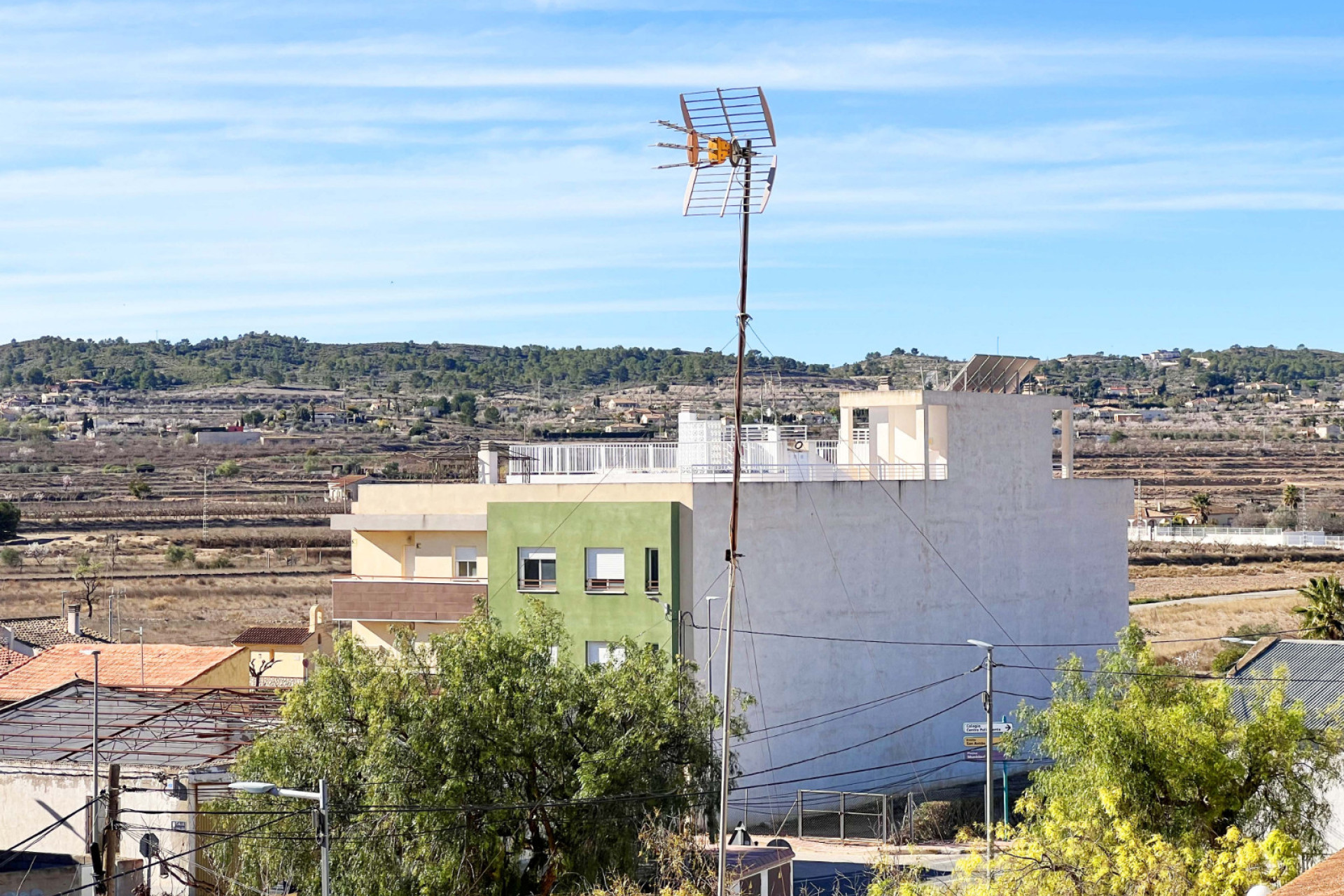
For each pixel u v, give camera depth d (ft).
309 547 449.48
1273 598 355.36
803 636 173.78
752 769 167.63
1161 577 410.93
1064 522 203.21
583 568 165.48
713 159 95.45
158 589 370.12
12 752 130.72
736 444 106.11
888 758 181.27
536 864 118.21
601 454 186.29
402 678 115.24
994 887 97.45
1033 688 197.26
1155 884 93.81
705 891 107.65
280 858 110.32
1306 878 59.57
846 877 142.61
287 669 244.01
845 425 196.75
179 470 620.08
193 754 130.31
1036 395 200.75
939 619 187.42
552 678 116.16
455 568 190.29
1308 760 115.14
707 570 166.50
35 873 120.06
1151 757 112.06
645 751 115.14
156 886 119.55
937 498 187.83
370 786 109.09
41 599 351.05
